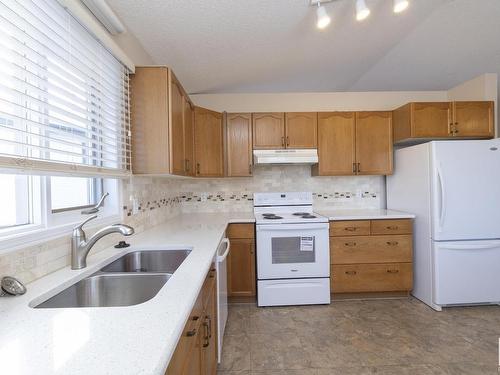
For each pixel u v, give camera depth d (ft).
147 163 5.84
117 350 1.93
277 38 6.89
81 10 4.01
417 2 5.96
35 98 3.31
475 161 7.92
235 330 7.15
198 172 8.71
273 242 8.57
